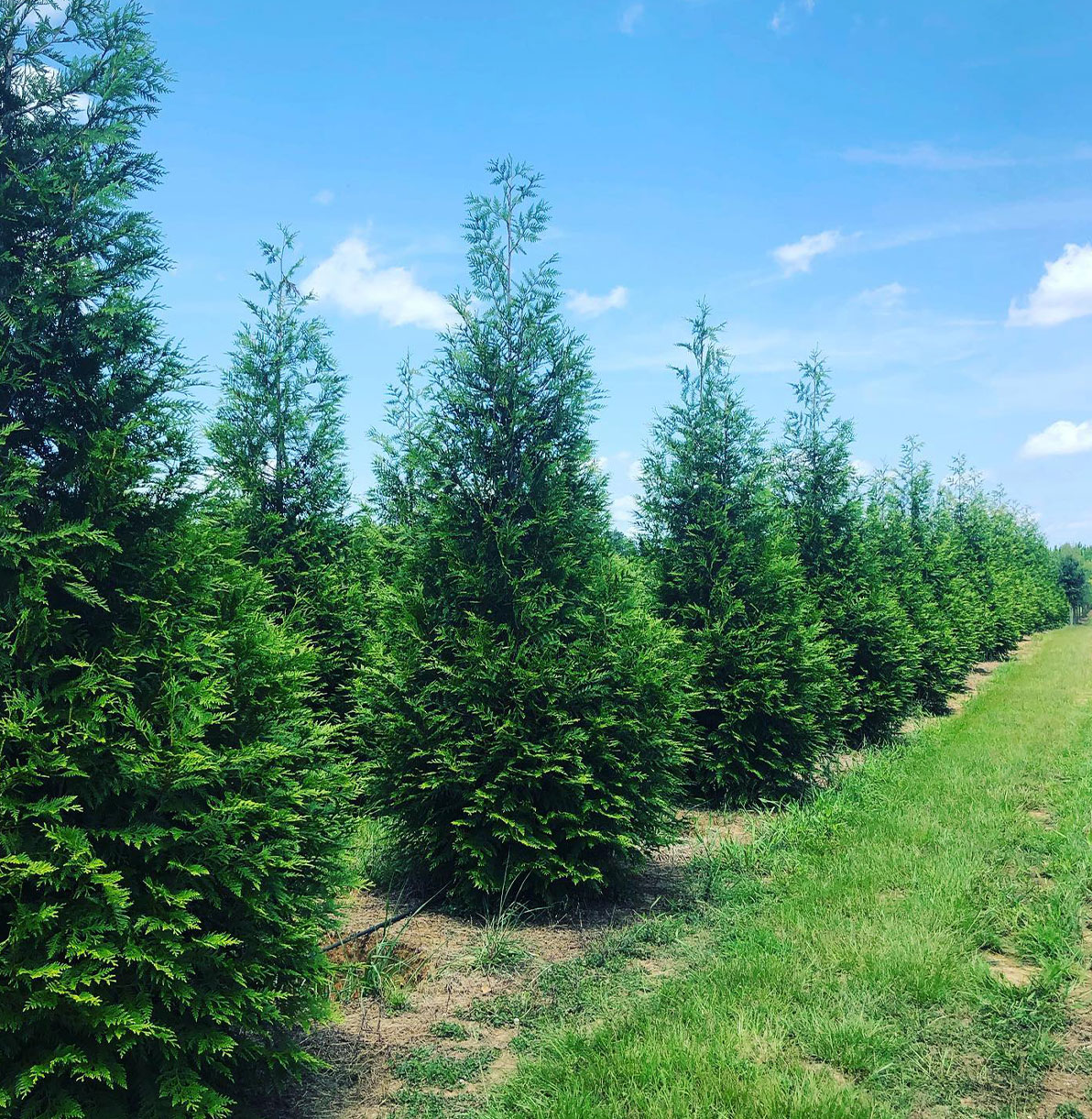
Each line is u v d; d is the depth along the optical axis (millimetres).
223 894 3533
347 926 6027
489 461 6844
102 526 3469
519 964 5434
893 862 6996
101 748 3211
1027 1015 4598
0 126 3719
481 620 6516
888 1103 3783
